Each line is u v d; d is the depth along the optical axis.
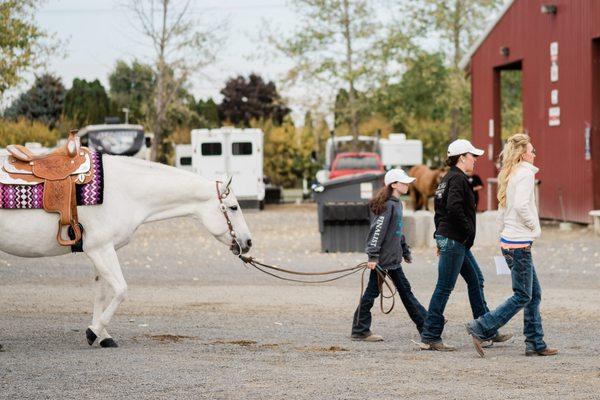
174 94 42.81
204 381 7.69
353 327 10.07
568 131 24.59
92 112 64.50
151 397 7.13
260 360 8.75
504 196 9.05
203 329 10.73
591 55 23.39
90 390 7.37
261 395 7.17
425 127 53.94
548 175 25.72
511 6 28.12
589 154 23.52
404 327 10.92
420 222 20.20
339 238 19.53
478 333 8.98
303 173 57.94
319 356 9.02
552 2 25.34
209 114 73.44
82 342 9.90
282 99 41.09
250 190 37.88
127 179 9.75
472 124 31.91
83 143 39.69
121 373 8.04
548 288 13.82
